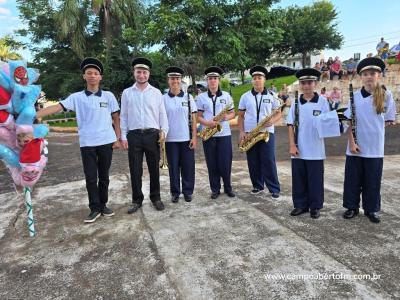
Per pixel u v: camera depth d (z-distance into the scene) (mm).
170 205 4934
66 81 23500
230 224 4098
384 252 3244
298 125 4215
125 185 6172
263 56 20609
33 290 2926
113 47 19828
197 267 3133
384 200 4723
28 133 3691
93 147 4352
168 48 18359
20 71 3615
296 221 4113
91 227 4227
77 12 21266
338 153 8570
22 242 3896
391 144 9406
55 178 7195
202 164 7938
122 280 3000
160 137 4688
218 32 17016
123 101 4574
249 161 5293
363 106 3920
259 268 3059
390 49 23094
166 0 17078
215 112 5156
